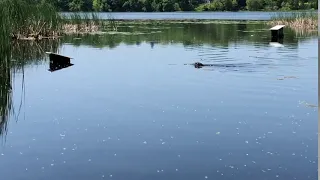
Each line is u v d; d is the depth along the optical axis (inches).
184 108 368.8
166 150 273.7
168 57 674.8
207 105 377.4
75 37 1066.7
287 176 235.8
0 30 494.9
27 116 354.6
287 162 253.3
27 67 598.2
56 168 250.1
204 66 573.0
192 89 438.6
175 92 427.2
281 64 579.2
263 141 287.1
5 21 521.7
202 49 773.3
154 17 2495.1
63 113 361.4
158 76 511.2
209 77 497.0
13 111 370.0
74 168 249.8
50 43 921.5
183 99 399.2
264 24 1658.5
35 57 708.0
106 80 494.3
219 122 329.1
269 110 359.9
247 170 243.8
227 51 733.3
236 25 1609.3
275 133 302.5
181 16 2694.4
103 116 350.3
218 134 302.0
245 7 3814.0
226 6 3828.7
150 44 879.1
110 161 258.2
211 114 350.6
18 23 975.0
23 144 289.7
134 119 340.5
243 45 832.9
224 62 604.4
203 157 261.9
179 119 338.0
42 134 309.4
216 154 266.1
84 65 608.1
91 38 1039.0
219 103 382.9
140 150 274.7
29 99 411.5
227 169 244.7
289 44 842.8
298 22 1406.3
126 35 1128.8
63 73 545.3
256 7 3572.8
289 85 448.5
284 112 353.7
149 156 264.8
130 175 239.3
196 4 3870.6
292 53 693.3
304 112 353.1
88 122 335.3
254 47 792.3
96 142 290.7
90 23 1298.0
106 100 401.4
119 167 249.6
